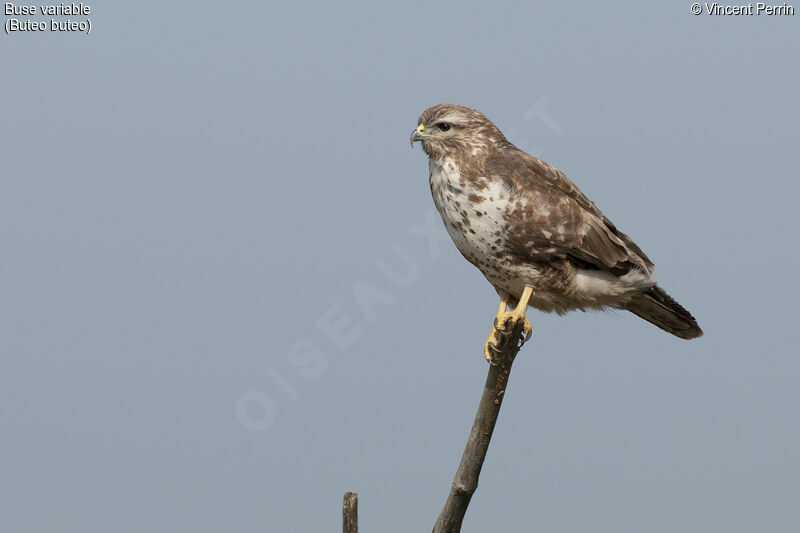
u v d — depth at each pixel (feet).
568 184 35.55
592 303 36.68
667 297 37.68
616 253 35.35
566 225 34.35
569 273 35.22
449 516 31.30
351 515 27.40
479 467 30.76
